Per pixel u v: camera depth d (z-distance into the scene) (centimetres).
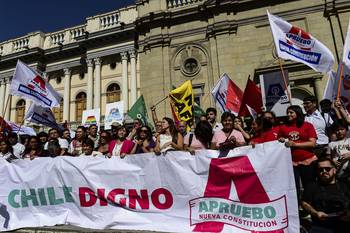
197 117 1215
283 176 456
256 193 465
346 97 704
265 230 446
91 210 569
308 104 684
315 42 655
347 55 632
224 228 471
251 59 1709
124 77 2166
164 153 541
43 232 561
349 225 412
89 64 2302
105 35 2234
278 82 1031
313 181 457
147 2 2028
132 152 648
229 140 502
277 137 543
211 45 1802
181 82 1838
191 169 516
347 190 429
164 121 670
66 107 2348
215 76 1748
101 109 2208
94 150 751
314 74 1532
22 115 2458
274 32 645
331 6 1623
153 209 529
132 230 518
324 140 650
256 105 824
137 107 1101
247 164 480
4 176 643
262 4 1755
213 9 1820
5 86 2562
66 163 608
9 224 604
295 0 1709
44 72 2503
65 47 2419
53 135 795
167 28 1939
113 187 564
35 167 631
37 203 611
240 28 1770
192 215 499
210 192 496
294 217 435
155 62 1900
